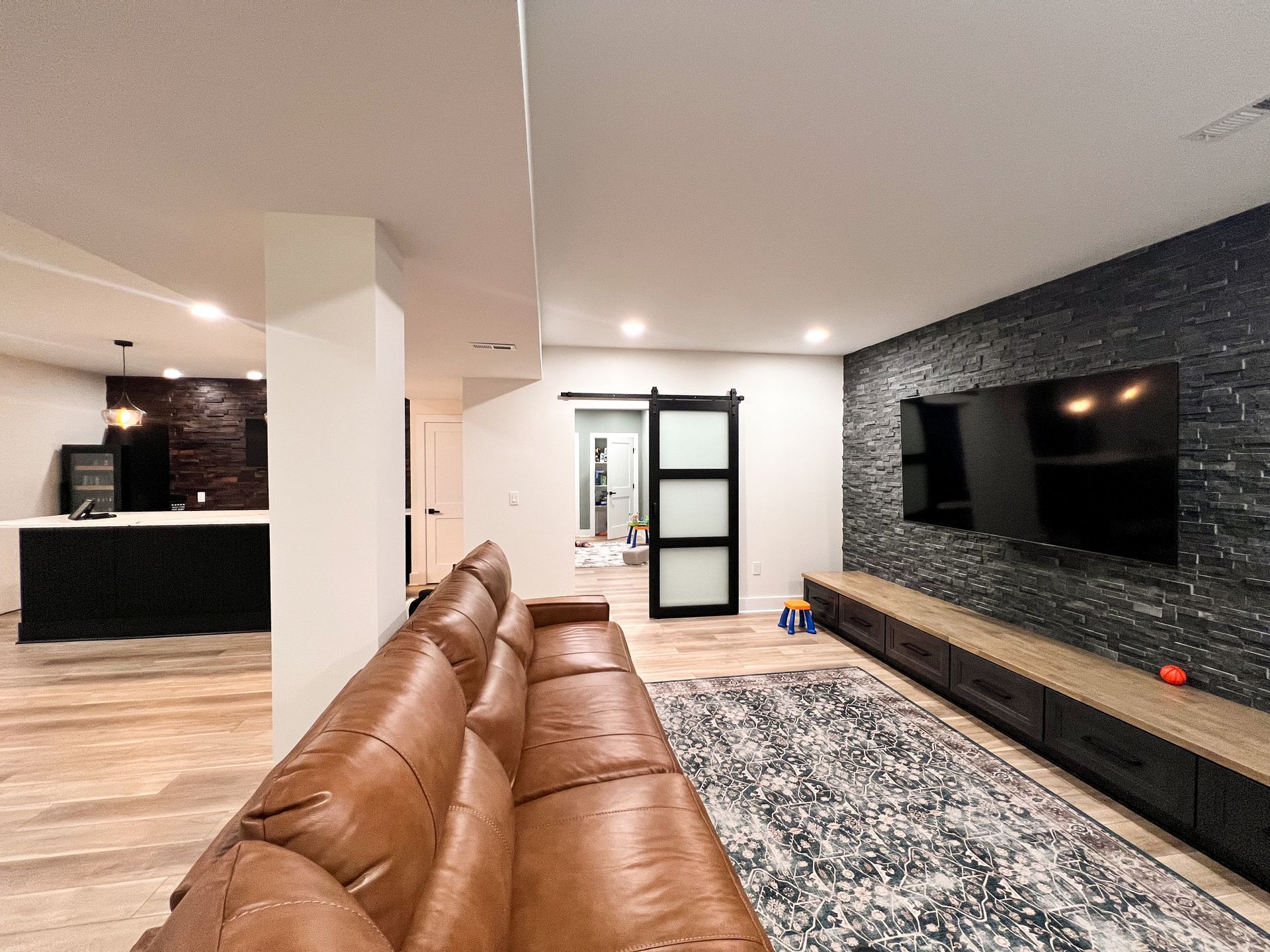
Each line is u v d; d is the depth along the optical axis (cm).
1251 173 186
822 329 410
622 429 1049
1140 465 239
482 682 167
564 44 126
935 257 265
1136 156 176
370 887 71
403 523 198
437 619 161
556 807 143
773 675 345
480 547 285
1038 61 133
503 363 413
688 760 243
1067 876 173
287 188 152
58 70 102
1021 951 146
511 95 112
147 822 201
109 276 284
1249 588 211
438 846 92
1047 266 276
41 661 368
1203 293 228
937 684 308
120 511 548
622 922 103
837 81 140
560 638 281
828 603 430
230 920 52
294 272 168
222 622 431
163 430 594
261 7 87
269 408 168
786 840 190
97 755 247
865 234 239
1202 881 171
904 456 394
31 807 209
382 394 177
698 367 495
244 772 233
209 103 114
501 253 200
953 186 196
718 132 163
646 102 148
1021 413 299
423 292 245
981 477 326
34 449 503
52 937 152
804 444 507
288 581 169
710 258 265
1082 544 265
